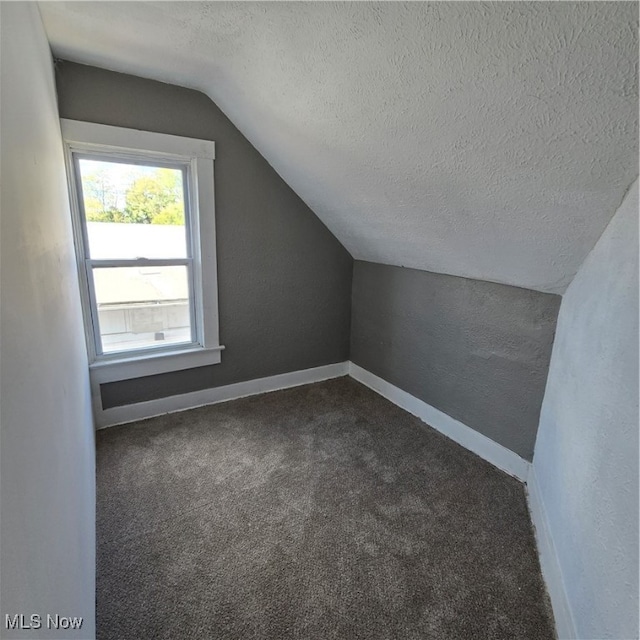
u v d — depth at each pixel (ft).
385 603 4.43
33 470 1.90
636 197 3.44
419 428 8.32
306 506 5.93
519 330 6.43
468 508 5.96
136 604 4.31
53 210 3.84
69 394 3.58
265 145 7.70
